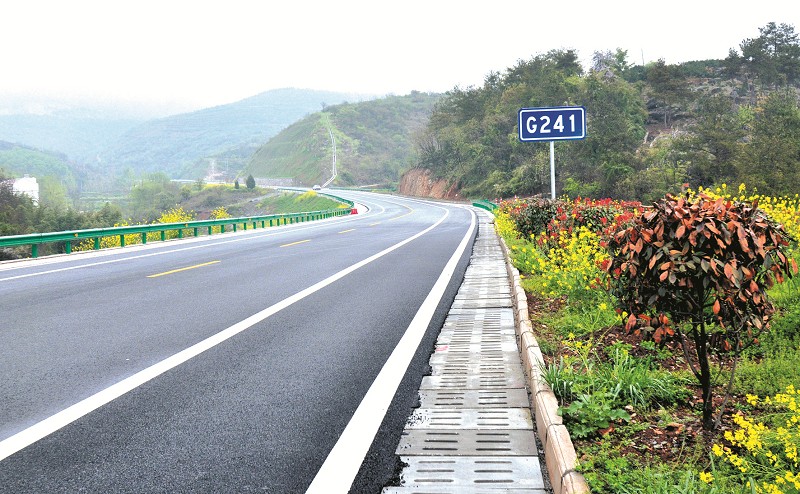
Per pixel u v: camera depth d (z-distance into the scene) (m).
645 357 5.38
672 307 4.07
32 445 3.99
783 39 121.25
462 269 13.07
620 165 61.72
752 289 3.77
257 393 5.04
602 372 4.77
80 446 3.96
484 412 4.48
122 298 9.96
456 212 54.41
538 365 4.88
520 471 3.49
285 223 39.28
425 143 123.62
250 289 10.78
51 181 195.00
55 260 17.03
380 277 12.09
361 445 3.95
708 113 80.25
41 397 4.97
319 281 11.67
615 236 4.25
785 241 3.90
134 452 3.86
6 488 3.38
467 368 5.64
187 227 25.81
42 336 7.21
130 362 6.03
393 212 64.44
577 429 3.87
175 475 3.54
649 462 3.40
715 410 4.20
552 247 12.22
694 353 5.46
